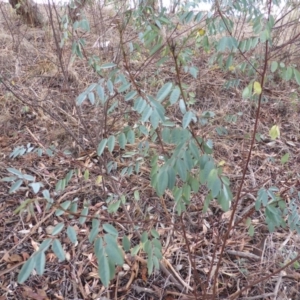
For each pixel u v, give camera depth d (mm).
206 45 1589
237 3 1655
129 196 2119
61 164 2447
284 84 3258
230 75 3104
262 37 1005
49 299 1663
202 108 2883
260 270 1725
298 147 2648
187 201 1092
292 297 1629
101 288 1704
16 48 3770
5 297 1659
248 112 2889
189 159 962
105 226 926
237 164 2438
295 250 1829
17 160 2490
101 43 2740
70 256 1849
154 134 1567
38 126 2811
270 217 1136
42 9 4762
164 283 1707
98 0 3104
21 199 2201
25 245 1917
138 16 1887
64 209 1044
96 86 1179
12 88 3059
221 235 1921
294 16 2760
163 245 1858
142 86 2408
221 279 1716
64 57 3117
